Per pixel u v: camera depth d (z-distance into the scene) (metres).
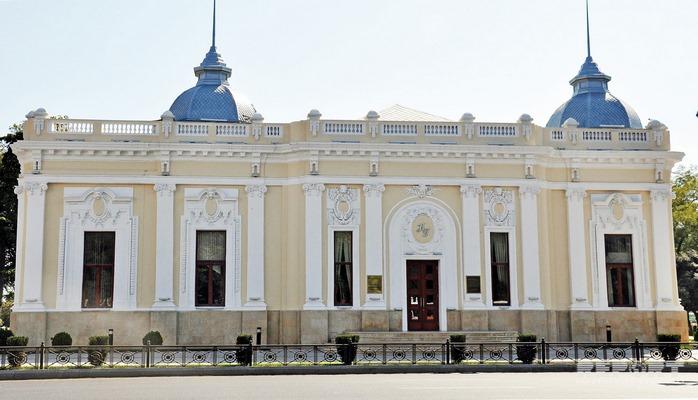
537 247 38.16
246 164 37.88
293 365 26.88
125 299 36.62
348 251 37.62
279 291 37.53
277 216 37.97
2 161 56.31
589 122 43.78
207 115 41.97
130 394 19.33
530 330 37.38
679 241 71.00
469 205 38.00
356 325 36.78
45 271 36.53
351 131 38.12
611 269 39.62
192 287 37.03
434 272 37.97
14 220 56.72
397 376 24.91
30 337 35.72
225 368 25.94
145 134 37.59
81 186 37.16
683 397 18.58
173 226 37.19
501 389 20.31
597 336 38.47
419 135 38.28
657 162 39.97
